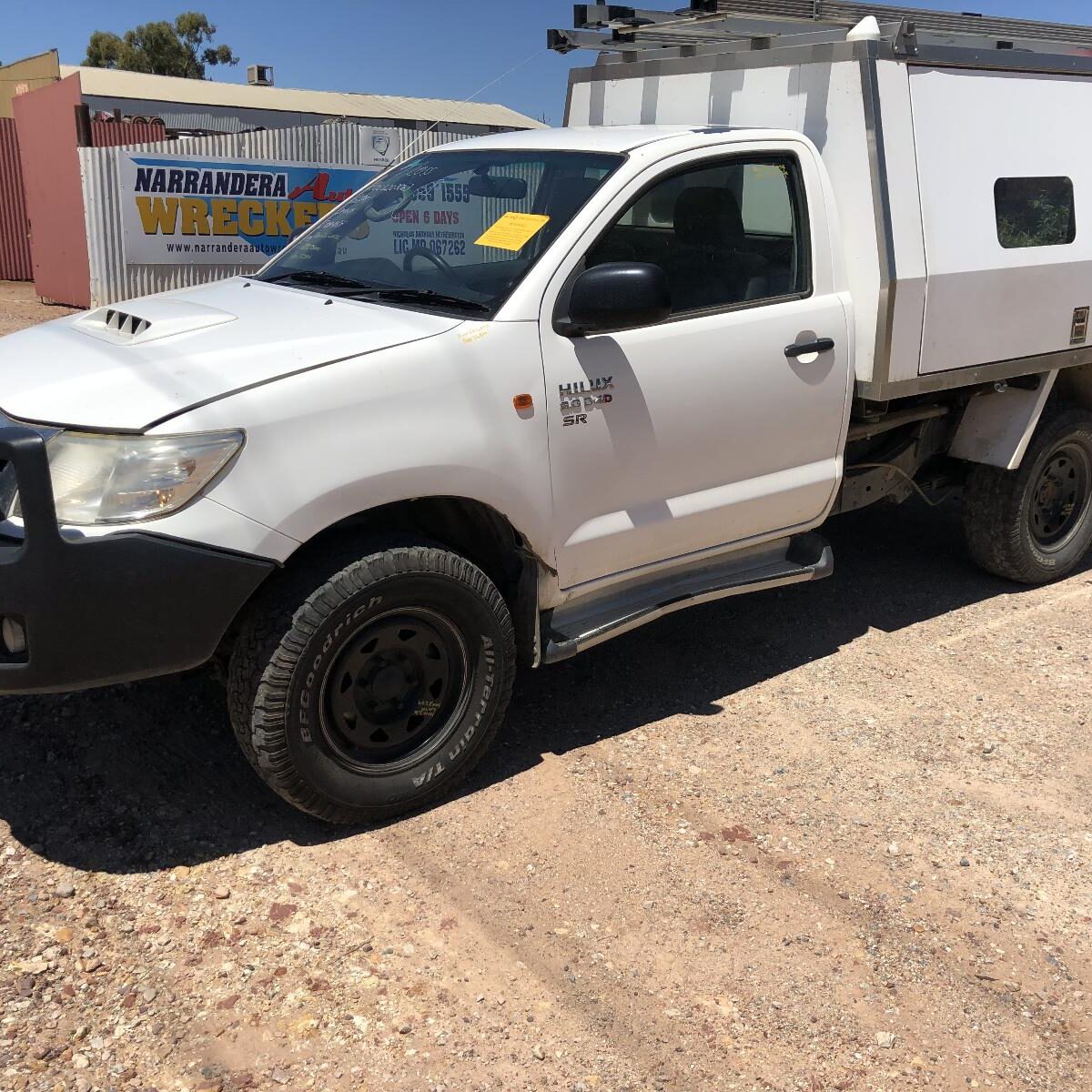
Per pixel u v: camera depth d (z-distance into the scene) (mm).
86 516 2939
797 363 4230
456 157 4504
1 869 3178
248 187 14000
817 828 3633
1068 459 5633
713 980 2934
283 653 3146
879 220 4289
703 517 4129
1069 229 5113
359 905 3148
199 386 3074
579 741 4129
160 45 63031
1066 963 3053
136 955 2893
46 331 3840
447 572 3404
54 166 15750
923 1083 2625
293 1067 2576
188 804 3564
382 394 3244
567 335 3627
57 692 2990
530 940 3051
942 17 5195
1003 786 3926
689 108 5035
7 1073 2479
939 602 5621
